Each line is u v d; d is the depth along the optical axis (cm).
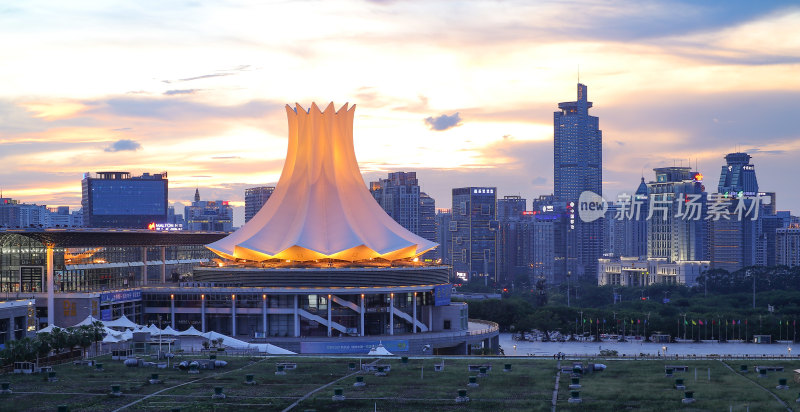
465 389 14025
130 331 18850
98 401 13262
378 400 13225
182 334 19962
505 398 13350
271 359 17612
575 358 18225
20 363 15825
